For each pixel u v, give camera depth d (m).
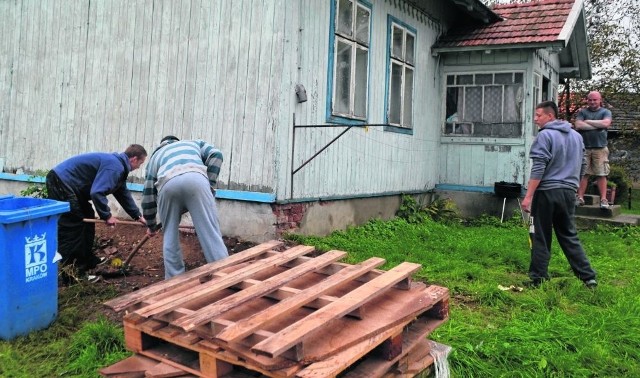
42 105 8.84
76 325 4.16
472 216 10.74
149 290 2.90
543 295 5.05
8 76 9.28
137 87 7.68
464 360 3.50
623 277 6.08
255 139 6.61
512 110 10.34
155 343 2.74
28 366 3.48
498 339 3.88
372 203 8.76
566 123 5.50
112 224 5.10
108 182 4.96
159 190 4.40
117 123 7.93
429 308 2.95
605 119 9.43
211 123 6.98
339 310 2.49
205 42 6.98
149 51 7.53
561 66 14.02
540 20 10.32
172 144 4.68
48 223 4.03
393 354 2.63
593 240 8.34
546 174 5.39
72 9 8.38
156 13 7.44
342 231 7.85
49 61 8.71
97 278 5.18
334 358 2.28
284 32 6.34
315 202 7.29
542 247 5.51
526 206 5.40
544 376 3.42
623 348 3.86
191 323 2.34
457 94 10.91
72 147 8.48
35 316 3.96
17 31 9.12
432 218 9.94
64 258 5.18
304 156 6.93
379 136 8.80
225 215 6.89
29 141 9.05
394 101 9.34
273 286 2.87
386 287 2.86
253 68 6.59
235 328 2.28
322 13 7.05
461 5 9.86
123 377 2.55
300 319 2.62
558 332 4.00
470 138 10.74
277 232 6.54
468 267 6.08
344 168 7.87
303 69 6.75
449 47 10.37
